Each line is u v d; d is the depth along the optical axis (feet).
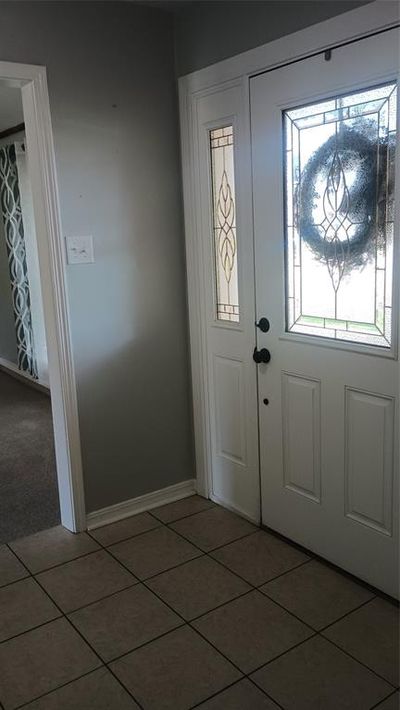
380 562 7.38
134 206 8.96
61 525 9.47
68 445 8.93
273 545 8.69
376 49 6.32
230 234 8.77
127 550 8.70
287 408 8.30
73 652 6.73
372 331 6.97
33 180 8.26
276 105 7.56
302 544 8.52
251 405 8.91
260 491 9.11
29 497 10.46
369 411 7.14
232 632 6.93
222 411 9.54
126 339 9.23
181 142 9.13
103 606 7.48
